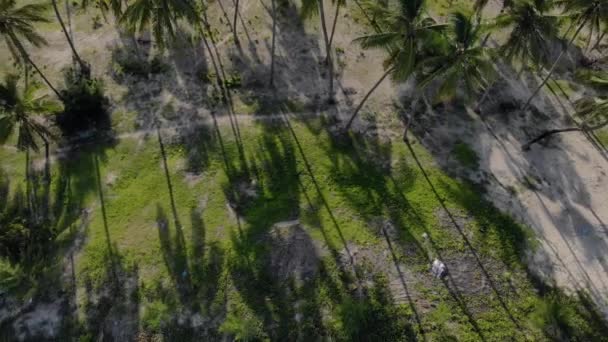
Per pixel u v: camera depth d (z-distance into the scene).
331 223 30.39
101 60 38.94
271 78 37.19
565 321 26.92
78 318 26.84
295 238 29.66
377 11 26.59
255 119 35.66
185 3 30.58
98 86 35.78
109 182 32.19
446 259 29.08
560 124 36.38
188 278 28.11
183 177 32.47
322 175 32.69
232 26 41.94
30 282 27.89
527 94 38.19
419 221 30.59
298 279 28.11
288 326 26.50
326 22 42.53
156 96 36.69
